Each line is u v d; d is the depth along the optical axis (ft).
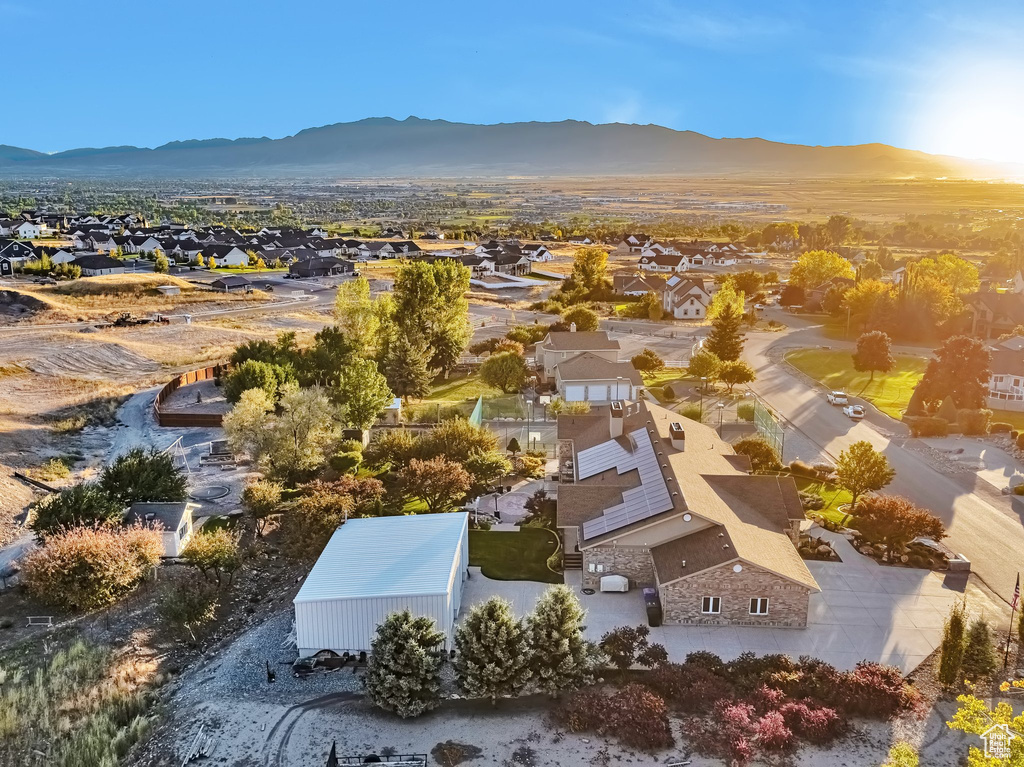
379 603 122.31
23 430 224.33
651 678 115.96
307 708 113.39
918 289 412.36
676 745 104.42
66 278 505.66
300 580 152.05
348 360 279.90
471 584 146.30
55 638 131.64
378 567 131.85
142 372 311.88
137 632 134.10
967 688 115.14
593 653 119.24
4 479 187.83
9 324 379.14
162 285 487.61
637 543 141.28
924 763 100.32
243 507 178.70
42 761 101.40
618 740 105.50
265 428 191.01
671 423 170.91
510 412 261.65
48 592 135.23
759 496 154.30
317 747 104.94
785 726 105.40
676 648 125.39
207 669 124.26
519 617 133.28
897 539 153.17
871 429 245.24
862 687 110.63
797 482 196.13
